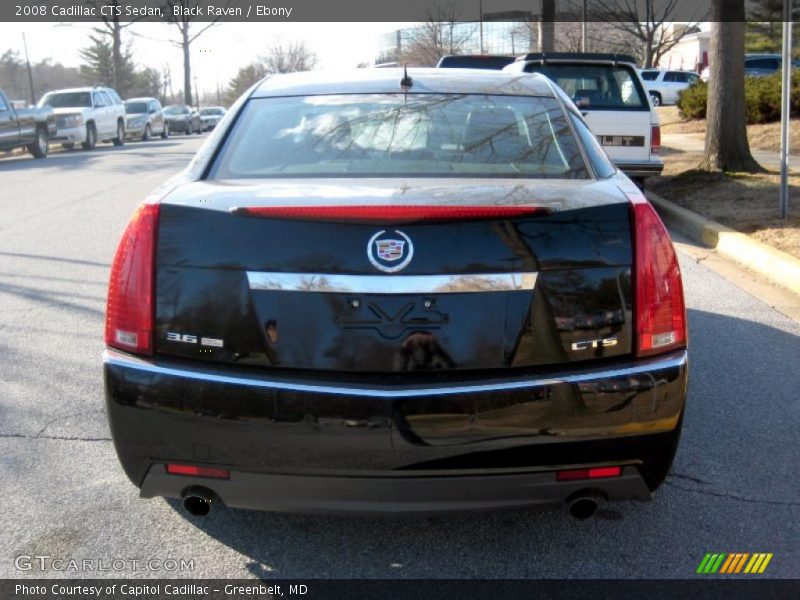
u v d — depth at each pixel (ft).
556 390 9.11
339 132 11.78
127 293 9.52
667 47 140.36
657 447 9.53
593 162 11.42
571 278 9.25
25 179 49.90
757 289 22.50
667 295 9.59
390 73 13.75
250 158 11.37
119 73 151.53
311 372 9.18
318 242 9.08
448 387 9.02
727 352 17.76
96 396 15.64
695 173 39.42
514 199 9.44
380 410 8.95
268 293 9.15
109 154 72.74
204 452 9.33
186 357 9.39
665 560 10.62
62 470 12.85
